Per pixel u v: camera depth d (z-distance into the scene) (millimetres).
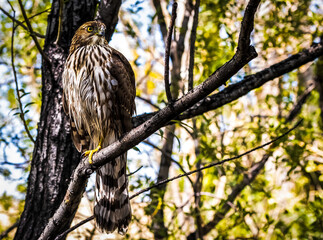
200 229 10398
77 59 8133
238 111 11789
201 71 11141
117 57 8258
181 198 13750
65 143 8133
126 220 7707
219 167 10359
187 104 5559
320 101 12438
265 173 12008
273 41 11375
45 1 11812
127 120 7977
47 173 7977
